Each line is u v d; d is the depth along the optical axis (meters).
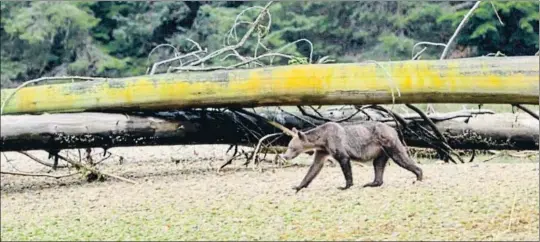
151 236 8.27
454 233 7.75
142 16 31.81
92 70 32.06
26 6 32.59
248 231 8.24
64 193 11.45
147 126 12.09
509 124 13.28
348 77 10.93
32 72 32.78
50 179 13.13
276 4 29.28
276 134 12.67
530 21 26.06
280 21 29.34
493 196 9.38
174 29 32.47
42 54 32.59
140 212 9.62
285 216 8.87
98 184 12.20
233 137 12.81
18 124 11.40
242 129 12.80
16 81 32.66
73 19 31.64
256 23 12.91
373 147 10.39
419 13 28.33
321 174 12.10
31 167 15.30
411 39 28.41
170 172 13.41
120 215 9.52
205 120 12.52
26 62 32.66
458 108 19.89
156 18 31.69
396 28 29.27
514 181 10.38
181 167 14.13
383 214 8.70
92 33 32.72
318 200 9.67
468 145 13.40
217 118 12.59
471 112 13.46
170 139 12.34
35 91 11.94
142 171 13.76
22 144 11.48
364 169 12.48
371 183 10.45
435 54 28.36
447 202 9.14
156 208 9.80
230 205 9.68
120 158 15.07
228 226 8.53
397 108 18.20
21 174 12.00
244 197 10.16
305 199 9.78
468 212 8.61
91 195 11.10
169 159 15.72
